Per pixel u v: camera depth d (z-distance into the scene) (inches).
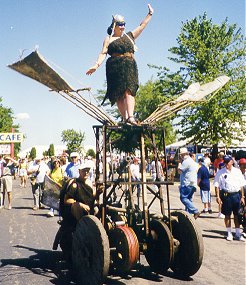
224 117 1245.1
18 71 209.3
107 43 228.4
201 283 223.0
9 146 1708.9
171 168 826.2
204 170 503.8
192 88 251.1
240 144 1306.6
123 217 238.4
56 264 267.7
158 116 238.8
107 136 234.8
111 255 220.2
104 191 223.0
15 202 663.1
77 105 227.6
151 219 239.3
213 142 1253.7
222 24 1305.4
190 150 1422.2
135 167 486.3
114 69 226.8
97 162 241.4
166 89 1337.4
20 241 340.8
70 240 253.8
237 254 294.5
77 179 251.9
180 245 231.9
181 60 1316.4
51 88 219.8
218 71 1257.4
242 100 1232.8
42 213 518.3
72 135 2332.7
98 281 201.3
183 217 231.0
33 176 556.1
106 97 234.2
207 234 368.5
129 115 228.1
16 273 245.4
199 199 678.5
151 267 237.5
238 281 227.1
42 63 198.8
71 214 249.8
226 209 345.1
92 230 208.2
